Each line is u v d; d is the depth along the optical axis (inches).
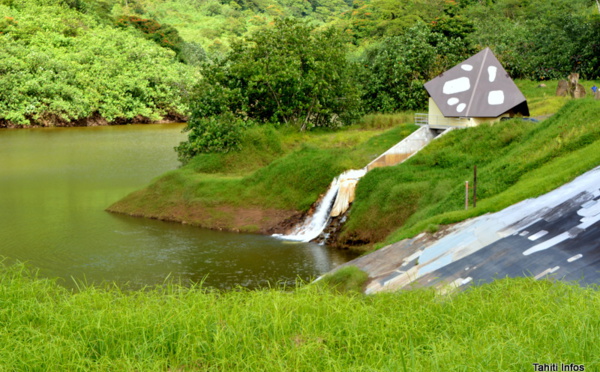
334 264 1014.4
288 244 1165.7
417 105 2122.3
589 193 729.6
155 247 1114.7
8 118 3289.9
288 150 1637.6
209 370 355.9
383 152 1499.8
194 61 4653.1
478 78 1552.7
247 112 1846.7
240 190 1397.6
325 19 7411.4
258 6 7249.0
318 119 1932.8
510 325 384.2
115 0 5900.6
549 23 2566.4
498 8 3491.6
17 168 1971.0
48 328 407.2
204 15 6658.5
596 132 1005.8
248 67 1798.7
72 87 3535.9
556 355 333.1
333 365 344.8
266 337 393.1
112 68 3809.1
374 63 2256.4
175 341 384.8
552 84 2246.6
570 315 376.8
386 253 834.8
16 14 3988.7
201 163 1566.2
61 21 4119.1
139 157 2191.2
